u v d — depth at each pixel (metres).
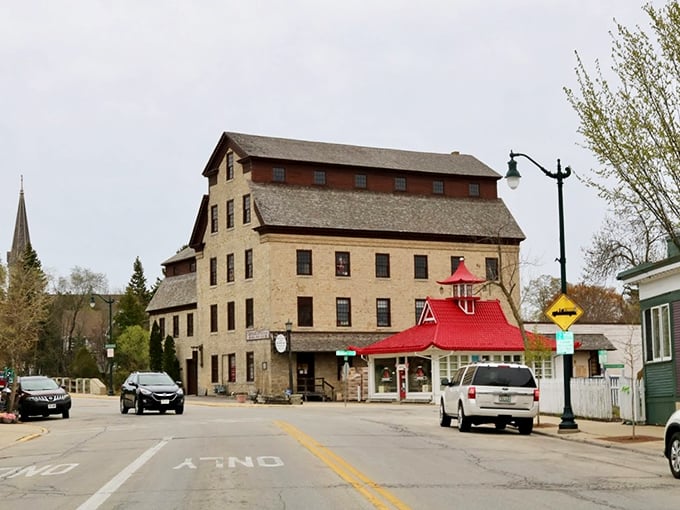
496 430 29.72
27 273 47.22
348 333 64.56
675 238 21.77
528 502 12.90
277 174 66.25
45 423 37.09
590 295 96.56
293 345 61.84
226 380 68.75
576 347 58.91
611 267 58.66
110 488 14.94
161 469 17.62
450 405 30.16
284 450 21.14
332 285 64.50
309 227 63.69
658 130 21.72
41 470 18.45
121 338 92.19
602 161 22.59
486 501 12.95
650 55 21.94
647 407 29.84
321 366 63.59
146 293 131.00
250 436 25.81
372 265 66.06
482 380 27.75
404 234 66.88
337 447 21.95
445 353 55.94
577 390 34.41
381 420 35.06
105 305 127.00
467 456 19.92
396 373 59.16
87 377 87.81
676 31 21.73
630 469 17.55
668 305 28.23
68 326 115.44
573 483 15.21
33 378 41.50
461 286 58.44
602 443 23.41
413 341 57.41
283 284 63.00
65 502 13.48
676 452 16.06
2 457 22.31
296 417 37.59
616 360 67.56
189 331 78.19
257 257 64.50
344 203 66.62
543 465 18.19
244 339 66.00
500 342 56.78
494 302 59.75
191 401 61.38
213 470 17.12
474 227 69.81
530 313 98.94
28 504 13.41
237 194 67.56
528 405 27.59
